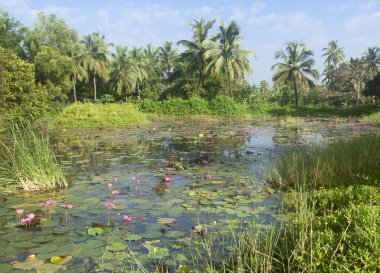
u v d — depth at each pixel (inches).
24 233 155.2
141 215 179.3
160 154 378.6
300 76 1530.5
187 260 129.8
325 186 219.0
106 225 164.6
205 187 236.8
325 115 1188.5
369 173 229.1
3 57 629.9
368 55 1781.5
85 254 134.2
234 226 160.2
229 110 1157.7
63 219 173.5
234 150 398.6
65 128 691.4
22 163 246.5
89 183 248.8
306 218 136.2
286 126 727.7
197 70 1341.0
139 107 1194.6
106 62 1663.4
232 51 1268.5
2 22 1203.2
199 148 420.8
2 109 573.9
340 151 262.5
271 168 270.1
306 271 111.2
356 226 119.5
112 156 366.3
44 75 1143.0
